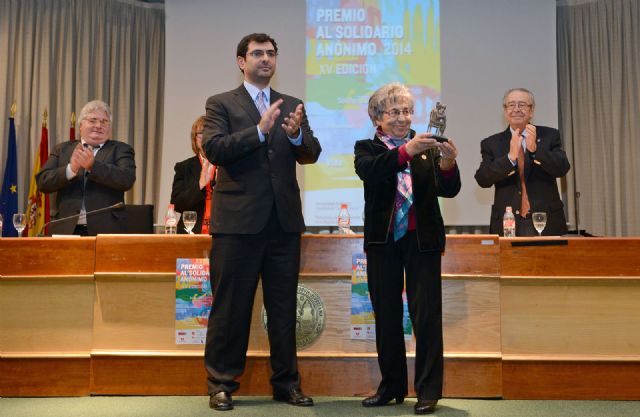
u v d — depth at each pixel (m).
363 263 3.06
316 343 3.05
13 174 5.65
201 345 3.04
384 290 2.72
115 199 3.66
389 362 2.74
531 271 3.01
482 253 3.02
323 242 3.08
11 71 5.92
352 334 3.04
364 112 6.12
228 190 2.84
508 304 3.02
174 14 6.27
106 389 3.03
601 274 3.00
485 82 6.16
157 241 3.08
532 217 3.38
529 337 3.00
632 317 3.00
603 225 6.20
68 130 6.12
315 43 6.19
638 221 6.07
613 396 2.96
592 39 6.37
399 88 2.80
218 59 6.23
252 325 3.06
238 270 2.81
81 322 3.07
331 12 6.21
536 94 6.13
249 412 2.68
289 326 2.87
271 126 2.70
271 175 2.85
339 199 6.06
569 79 6.44
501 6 6.21
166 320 3.06
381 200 2.74
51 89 6.11
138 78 6.58
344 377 3.01
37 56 6.04
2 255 3.08
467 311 3.01
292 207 2.88
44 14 6.12
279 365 2.86
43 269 3.08
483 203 6.02
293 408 2.74
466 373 2.97
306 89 6.16
